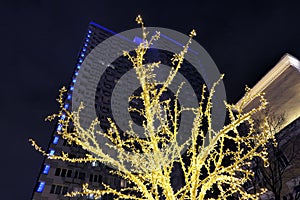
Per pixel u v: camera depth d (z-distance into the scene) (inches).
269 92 1110.4
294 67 1076.5
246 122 908.0
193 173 219.0
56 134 1482.5
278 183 709.3
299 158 732.7
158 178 221.1
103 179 1375.5
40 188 1196.5
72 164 1358.3
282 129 823.7
